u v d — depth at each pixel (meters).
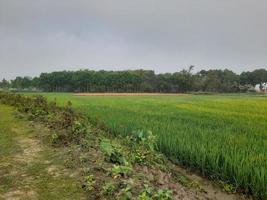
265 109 36.91
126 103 45.59
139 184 9.77
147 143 13.59
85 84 138.75
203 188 12.21
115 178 10.08
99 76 138.75
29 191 9.72
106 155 11.72
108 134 17.17
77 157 12.09
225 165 12.48
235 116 28.56
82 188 9.84
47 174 10.88
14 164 11.79
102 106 37.81
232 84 154.88
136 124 20.02
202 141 15.45
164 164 13.26
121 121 21.31
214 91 145.25
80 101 49.12
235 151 13.41
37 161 12.08
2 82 144.62
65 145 13.78
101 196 9.20
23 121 19.34
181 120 24.33
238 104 46.22
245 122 24.08
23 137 15.51
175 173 13.01
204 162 13.34
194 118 26.12
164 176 11.52
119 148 12.21
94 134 15.23
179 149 14.73
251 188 11.55
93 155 12.12
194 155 13.95
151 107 37.72
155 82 140.62
